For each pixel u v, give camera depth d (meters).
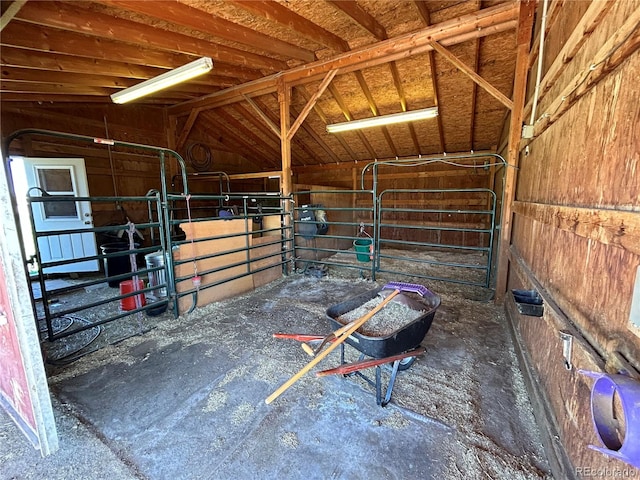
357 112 5.61
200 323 2.92
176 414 1.69
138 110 5.80
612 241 0.95
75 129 4.88
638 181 0.86
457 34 3.38
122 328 2.82
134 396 1.85
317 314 3.14
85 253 4.73
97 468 1.36
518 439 1.49
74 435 1.55
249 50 3.93
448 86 4.54
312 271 4.76
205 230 3.40
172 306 3.16
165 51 3.59
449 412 1.68
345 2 2.94
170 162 6.36
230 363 2.20
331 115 5.87
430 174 7.05
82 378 2.03
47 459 1.41
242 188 8.13
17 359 1.41
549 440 1.35
